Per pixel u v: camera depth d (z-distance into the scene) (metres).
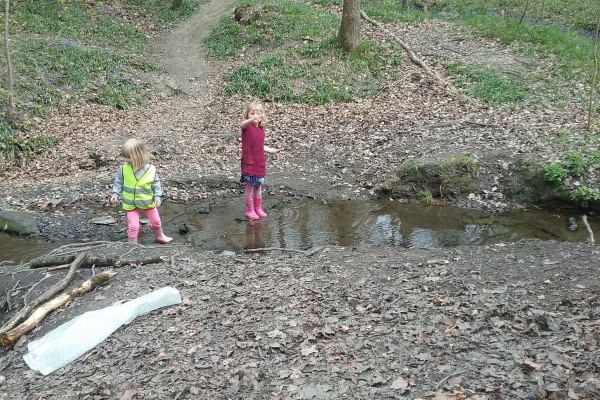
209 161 10.96
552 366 3.75
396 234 7.63
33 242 7.62
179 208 8.79
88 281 5.47
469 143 10.61
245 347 4.26
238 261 6.08
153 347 4.36
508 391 3.54
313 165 10.52
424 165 9.24
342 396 3.62
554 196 8.73
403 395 3.60
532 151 9.80
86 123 13.40
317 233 7.63
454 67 16.03
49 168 11.01
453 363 3.90
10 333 4.70
